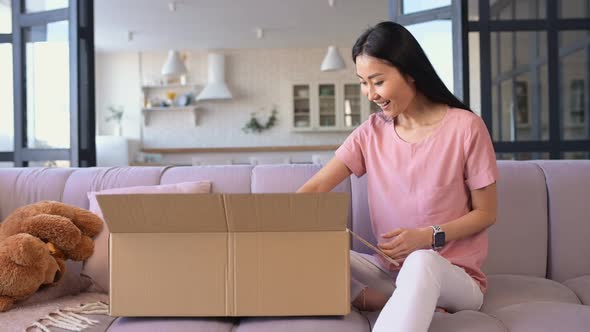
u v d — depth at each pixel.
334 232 1.22
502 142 3.46
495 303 1.45
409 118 1.50
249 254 1.21
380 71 1.36
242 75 8.81
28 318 1.28
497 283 1.61
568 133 3.62
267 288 1.22
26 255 1.33
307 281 1.22
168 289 1.22
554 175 1.82
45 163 3.58
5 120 3.59
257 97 8.82
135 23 7.06
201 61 8.85
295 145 8.87
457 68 3.44
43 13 3.52
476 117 1.44
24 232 1.45
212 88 8.43
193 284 1.22
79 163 3.43
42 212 1.53
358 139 1.58
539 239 1.78
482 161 1.41
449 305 1.32
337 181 1.59
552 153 3.51
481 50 3.45
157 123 8.85
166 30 7.45
